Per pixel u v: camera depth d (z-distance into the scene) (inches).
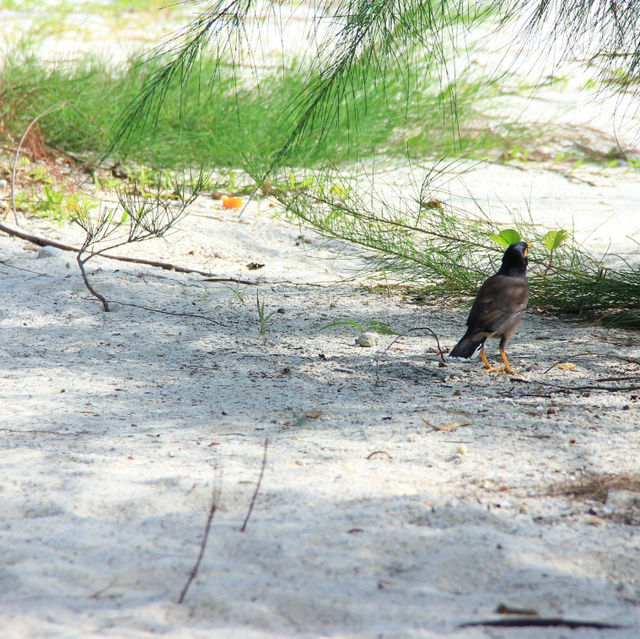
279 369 372.5
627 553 207.2
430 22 372.2
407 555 206.1
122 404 325.7
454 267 499.2
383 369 375.2
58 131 742.5
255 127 780.0
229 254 572.4
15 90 745.6
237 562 201.9
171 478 251.1
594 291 461.1
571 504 235.5
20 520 226.5
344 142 804.0
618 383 351.9
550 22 379.2
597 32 373.7
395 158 838.5
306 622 175.6
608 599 186.4
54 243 545.0
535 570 198.5
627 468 260.4
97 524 223.6
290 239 614.2
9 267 502.6
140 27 1350.9
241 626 173.5
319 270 551.2
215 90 797.2
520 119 975.6
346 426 302.4
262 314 443.8
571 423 302.7
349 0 372.8
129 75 818.8
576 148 920.3
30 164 705.6
